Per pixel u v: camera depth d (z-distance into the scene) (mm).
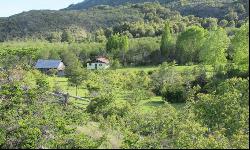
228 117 18688
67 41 171125
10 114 23609
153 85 67750
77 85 67625
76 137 17891
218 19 186875
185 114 21719
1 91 27516
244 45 48125
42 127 20609
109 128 24000
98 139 19422
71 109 28656
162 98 58906
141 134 20734
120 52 119188
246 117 18188
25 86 32594
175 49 113312
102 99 36812
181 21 186625
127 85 65062
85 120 25562
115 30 178500
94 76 70312
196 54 106188
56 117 23734
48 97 30344
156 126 19438
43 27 198875
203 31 106188
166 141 16016
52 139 18750
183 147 15398
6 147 18719
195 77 62531
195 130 17109
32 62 103562
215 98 20391
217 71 64312
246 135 16141
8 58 80125
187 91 57406
